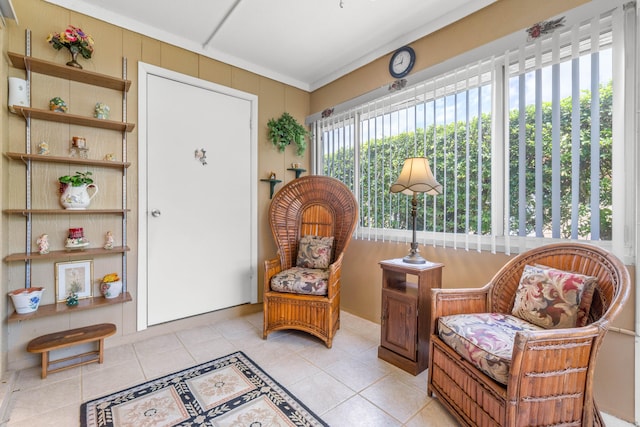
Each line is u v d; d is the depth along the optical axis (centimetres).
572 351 119
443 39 224
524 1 183
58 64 192
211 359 207
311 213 288
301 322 234
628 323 146
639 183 142
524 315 152
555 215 167
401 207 252
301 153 331
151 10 219
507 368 118
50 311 190
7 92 183
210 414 152
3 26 174
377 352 216
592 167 154
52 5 201
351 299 300
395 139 255
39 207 198
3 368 181
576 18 159
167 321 252
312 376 187
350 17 224
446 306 167
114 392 169
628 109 145
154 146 243
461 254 213
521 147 181
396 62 254
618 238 147
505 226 188
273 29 240
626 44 145
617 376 149
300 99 341
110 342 225
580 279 140
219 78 278
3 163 179
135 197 235
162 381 180
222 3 210
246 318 288
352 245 299
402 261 209
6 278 185
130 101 231
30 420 146
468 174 205
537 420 117
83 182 203
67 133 208
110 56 222
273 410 155
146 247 240
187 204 261
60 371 190
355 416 151
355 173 293
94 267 219
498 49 190
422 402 163
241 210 296
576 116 160
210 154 274
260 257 311
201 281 270
